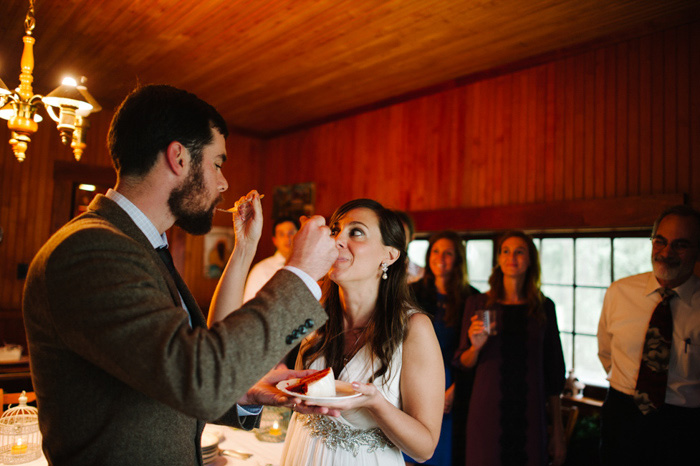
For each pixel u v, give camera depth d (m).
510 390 2.49
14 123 2.18
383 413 1.13
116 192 0.98
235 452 1.64
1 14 3.10
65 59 3.85
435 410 1.29
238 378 0.76
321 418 1.35
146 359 0.73
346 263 1.41
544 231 3.71
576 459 3.04
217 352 0.75
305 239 0.92
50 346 0.84
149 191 0.96
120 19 3.16
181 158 0.96
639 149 3.13
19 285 4.59
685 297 2.15
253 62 3.85
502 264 2.70
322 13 3.05
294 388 1.11
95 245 0.81
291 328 0.84
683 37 2.97
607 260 3.37
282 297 0.85
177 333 0.75
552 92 3.58
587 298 3.45
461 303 2.94
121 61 3.87
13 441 1.54
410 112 4.54
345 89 4.47
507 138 3.82
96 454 0.83
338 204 5.18
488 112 3.95
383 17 3.09
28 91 2.21
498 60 3.75
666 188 3.00
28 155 4.68
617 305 2.40
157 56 3.75
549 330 2.59
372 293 1.45
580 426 3.10
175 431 0.90
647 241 3.19
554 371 2.55
